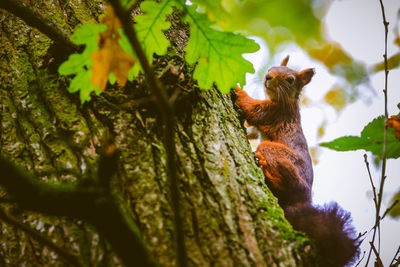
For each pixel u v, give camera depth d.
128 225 2.07
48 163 3.12
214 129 3.67
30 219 2.89
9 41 4.02
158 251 2.62
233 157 3.55
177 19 4.86
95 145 3.24
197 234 2.78
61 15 4.23
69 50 3.72
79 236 2.76
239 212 3.05
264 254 2.84
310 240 3.17
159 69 3.79
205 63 3.27
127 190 2.95
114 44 2.85
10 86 3.67
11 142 3.30
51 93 3.56
